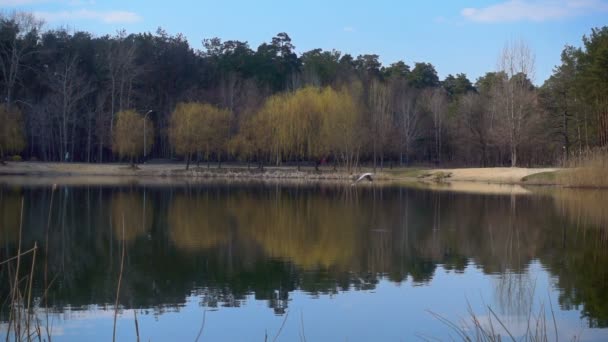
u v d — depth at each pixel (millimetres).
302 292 14070
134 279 15094
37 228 22453
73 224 23641
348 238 21188
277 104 57500
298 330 11422
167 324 11742
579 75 57531
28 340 5930
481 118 68375
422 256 18047
